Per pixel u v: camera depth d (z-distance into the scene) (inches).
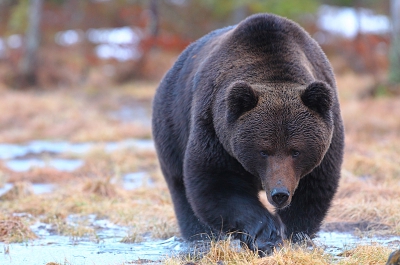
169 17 2017.7
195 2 2041.1
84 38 1978.3
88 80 1722.4
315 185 349.4
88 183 570.9
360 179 575.8
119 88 1633.9
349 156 673.6
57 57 1861.5
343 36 1913.1
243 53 354.3
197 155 348.8
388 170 610.9
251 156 317.4
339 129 355.6
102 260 355.9
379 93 1219.9
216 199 340.8
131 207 500.1
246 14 2017.7
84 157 770.8
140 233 428.8
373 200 490.3
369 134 859.4
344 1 2234.3
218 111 339.0
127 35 1975.9
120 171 695.1
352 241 396.5
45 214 490.9
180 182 411.2
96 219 485.4
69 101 1316.4
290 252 315.0
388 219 441.1
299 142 311.3
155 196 550.6
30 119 1110.4
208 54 385.4
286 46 353.1
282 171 309.3
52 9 2027.6
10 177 661.3
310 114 315.3
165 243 406.3
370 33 1845.5
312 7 1888.5
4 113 1136.8
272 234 323.9
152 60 1820.9
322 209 356.5
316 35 1948.8
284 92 322.0
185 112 385.4
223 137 331.3
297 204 354.3
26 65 1675.7
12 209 502.9
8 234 422.0
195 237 398.9
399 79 1239.5
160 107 425.1
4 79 1662.2
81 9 2037.4
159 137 423.8
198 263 333.7
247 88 314.2
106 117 1133.7
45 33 1966.0
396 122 911.7
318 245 370.6
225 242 339.0
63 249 388.8
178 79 418.0
